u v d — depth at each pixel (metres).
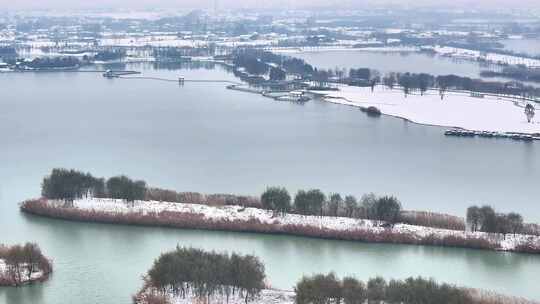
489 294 170.88
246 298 164.88
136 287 177.38
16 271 179.75
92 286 177.88
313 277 169.12
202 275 166.25
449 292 159.75
